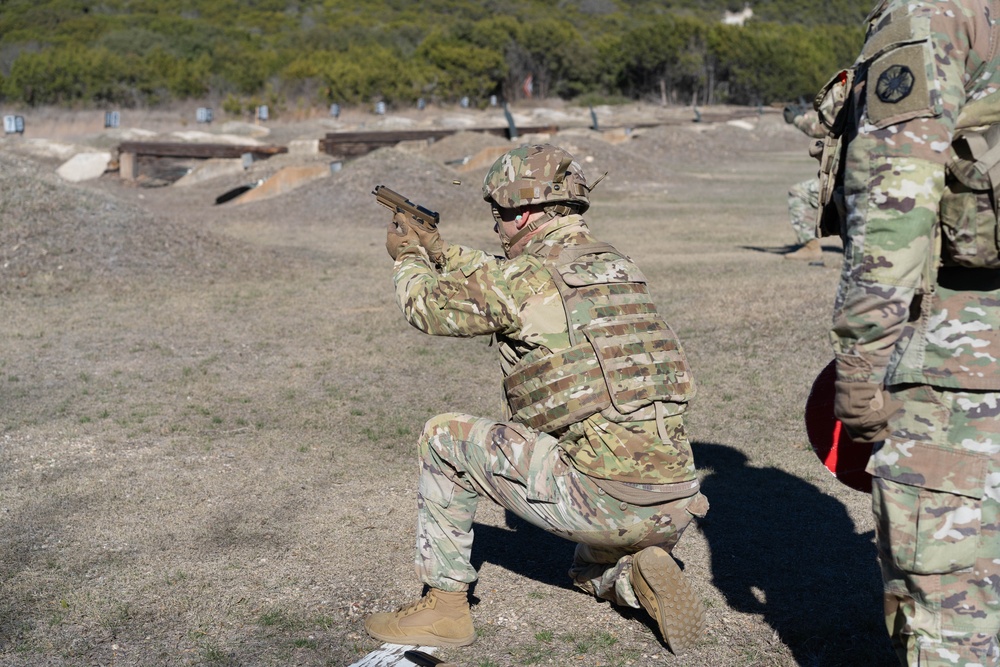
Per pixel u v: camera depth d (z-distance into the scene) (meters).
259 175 20.59
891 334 1.96
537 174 2.69
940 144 1.93
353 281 10.09
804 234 11.12
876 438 2.08
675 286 9.34
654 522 2.62
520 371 2.63
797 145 33.50
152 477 4.53
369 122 35.22
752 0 98.69
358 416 5.57
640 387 2.55
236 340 7.46
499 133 24.33
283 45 54.97
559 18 81.69
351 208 16.05
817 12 98.06
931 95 1.92
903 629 2.24
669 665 2.82
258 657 2.91
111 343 7.33
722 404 5.63
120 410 5.66
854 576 3.43
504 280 2.62
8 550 3.69
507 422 2.72
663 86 51.62
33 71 34.53
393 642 2.94
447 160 21.58
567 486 2.61
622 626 3.06
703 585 3.36
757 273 10.07
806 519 3.97
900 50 1.97
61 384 6.21
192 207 17.70
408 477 4.54
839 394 2.04
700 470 4.56
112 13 69.56
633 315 2.63
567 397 2.55
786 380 6.06
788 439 4.98
